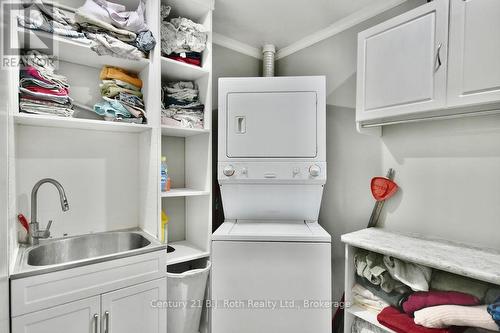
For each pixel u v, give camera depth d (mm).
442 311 1257
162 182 2025
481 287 1282
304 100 2062
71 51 1706
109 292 1482
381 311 1545
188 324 1938
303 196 2145
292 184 2119
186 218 2498
